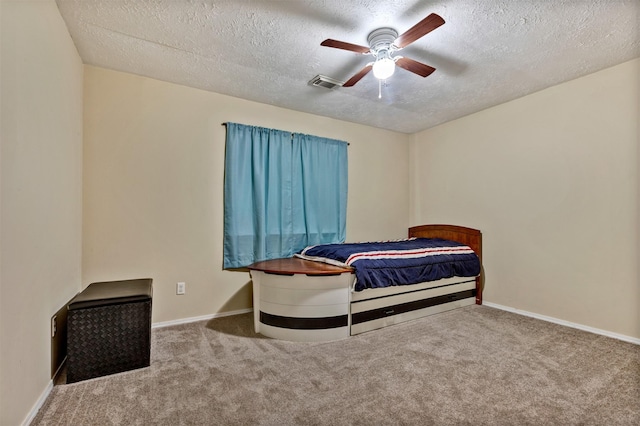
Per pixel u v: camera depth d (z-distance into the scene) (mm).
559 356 2363
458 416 1654
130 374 2074
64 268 2186
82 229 2695
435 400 1798
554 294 3162
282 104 3674
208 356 2354
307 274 2627
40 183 1748
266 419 1628
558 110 3146
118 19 2094
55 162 1999
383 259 2986
